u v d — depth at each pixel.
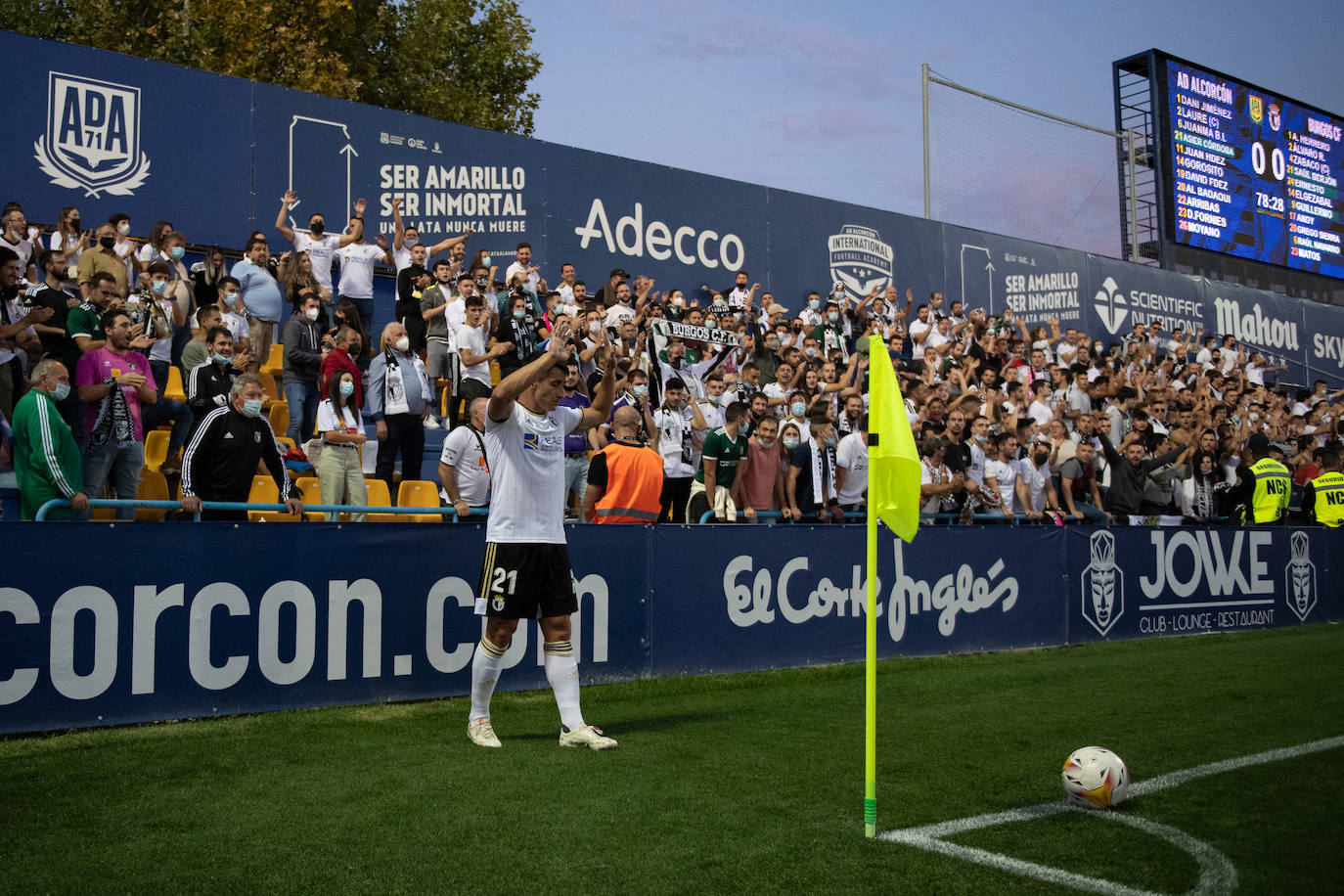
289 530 6.43
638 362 11.84
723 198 17.30
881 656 9.21
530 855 3.84
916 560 9.52
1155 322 22.94
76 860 3.77
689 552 8.09
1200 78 24.61
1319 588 13.17
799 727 6.24
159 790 4.66
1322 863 3.89
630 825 4.20
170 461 9.26
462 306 11.48
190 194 12.59
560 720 6.02
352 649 6.63
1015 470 11.88
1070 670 8.78
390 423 10.27
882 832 4.17
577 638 7.49
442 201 14.45
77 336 8.60
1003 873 3.73
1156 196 23.94
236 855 3.82
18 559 5.60
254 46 21.80
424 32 26.23
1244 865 3.86
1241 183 25.27
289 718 6.18
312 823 4.20
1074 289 22.27
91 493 7.98
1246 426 17.94
